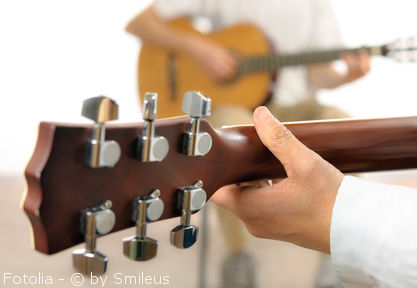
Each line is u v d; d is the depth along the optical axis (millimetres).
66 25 3160
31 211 632
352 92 3645
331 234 738
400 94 3713
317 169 751
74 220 651
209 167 750
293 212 770
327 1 1962
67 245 650
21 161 3143
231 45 1912
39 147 636
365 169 835
